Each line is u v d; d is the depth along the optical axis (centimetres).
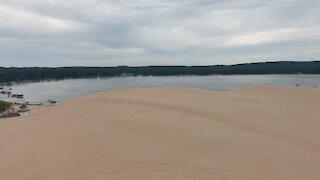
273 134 1948
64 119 2627
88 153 1683
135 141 1817
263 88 3953
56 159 1653
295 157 1575
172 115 2331
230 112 2458
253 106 2755
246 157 1559
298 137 1905
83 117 2561
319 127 2125
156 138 1847
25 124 2678
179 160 1512
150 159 1533
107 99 3084
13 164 1633
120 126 2145
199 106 2641
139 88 3828
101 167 1478
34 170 1527
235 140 1805
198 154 1592
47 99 16600
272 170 1412
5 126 2681
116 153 1639
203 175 1345
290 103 3044
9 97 17900
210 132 1941
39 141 2038
